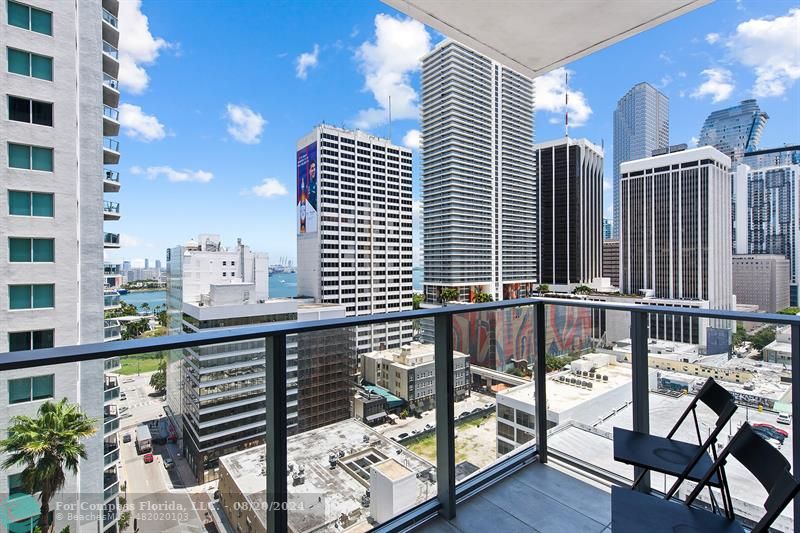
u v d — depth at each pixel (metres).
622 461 1.69
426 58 60.38
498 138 62.56
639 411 2.11
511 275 65.62
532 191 69.06
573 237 69.62
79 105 14.09
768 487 1.11
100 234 14.71
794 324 1.66
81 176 14.03
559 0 2.26
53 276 12.62
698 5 2.29
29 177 12.30
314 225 53.59
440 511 1.96
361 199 56.59
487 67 60.25
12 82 12.13
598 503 2.06
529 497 2.11
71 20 13.25
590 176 73.50
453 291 58.16
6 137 11.98
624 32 2.60
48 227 12.59
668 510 1.36
